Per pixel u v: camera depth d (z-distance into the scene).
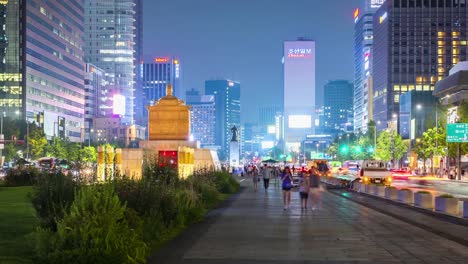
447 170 103.00
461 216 26.41
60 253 12.04
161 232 19.45
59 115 196.38
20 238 18.06
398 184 71.00
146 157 54.28
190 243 18.34
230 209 32.25
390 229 22.28
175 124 63.09
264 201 39.34
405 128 173.50
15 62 168.50
